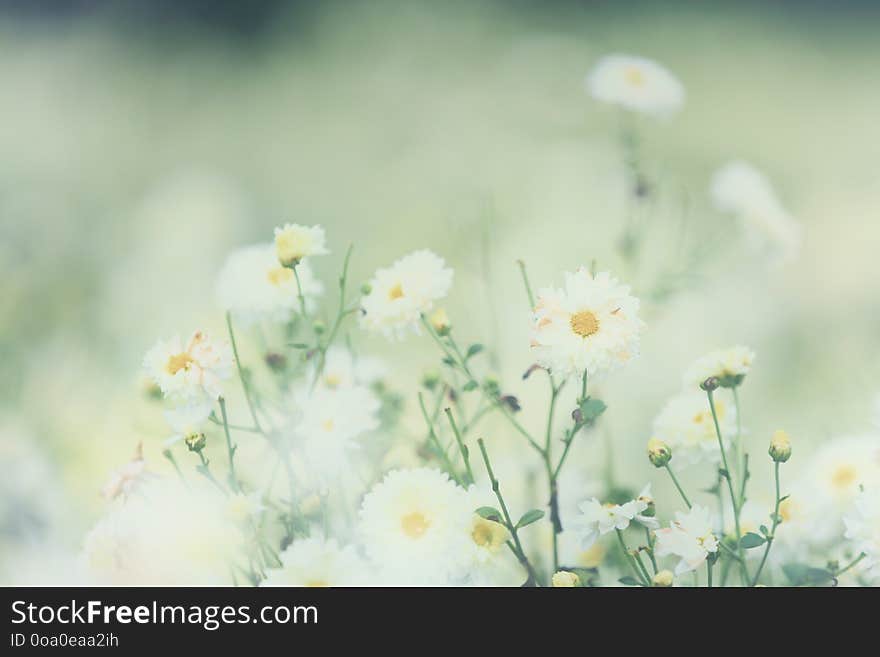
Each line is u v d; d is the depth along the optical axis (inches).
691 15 307.0
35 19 271.7
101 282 106.3
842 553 58.4
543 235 103.7
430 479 54.8
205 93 240.7
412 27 263.4
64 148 199.6
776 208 71.0
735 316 96.5
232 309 59.0
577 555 58.5
